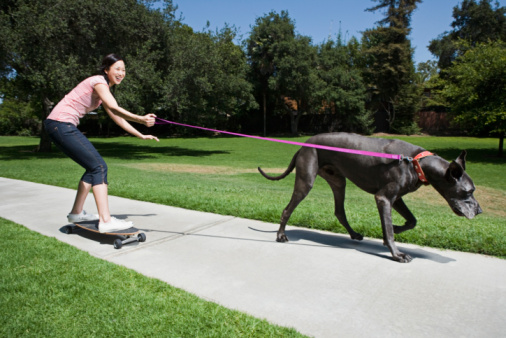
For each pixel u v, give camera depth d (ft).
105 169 13.94
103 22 56.85
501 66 56.24
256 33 126.62
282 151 77.30
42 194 23.86
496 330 8.00
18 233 14.83
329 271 11.26
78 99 13.35
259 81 133.08
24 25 52.16
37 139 116.06
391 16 140.26
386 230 12.22
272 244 13.89
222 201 20.97
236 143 102.58
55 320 8.28
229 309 8.84
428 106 138.10
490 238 13.53
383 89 137.49
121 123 13.79
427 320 8.42
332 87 130.11
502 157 63.05
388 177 12.09
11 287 9.80
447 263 11.94
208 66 70.95
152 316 8.47
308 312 8.79
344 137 13.14
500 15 139.74
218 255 12.68
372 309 8.93
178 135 138.00
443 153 68.74
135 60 59.47
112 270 11.09
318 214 17.71
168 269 11.43
